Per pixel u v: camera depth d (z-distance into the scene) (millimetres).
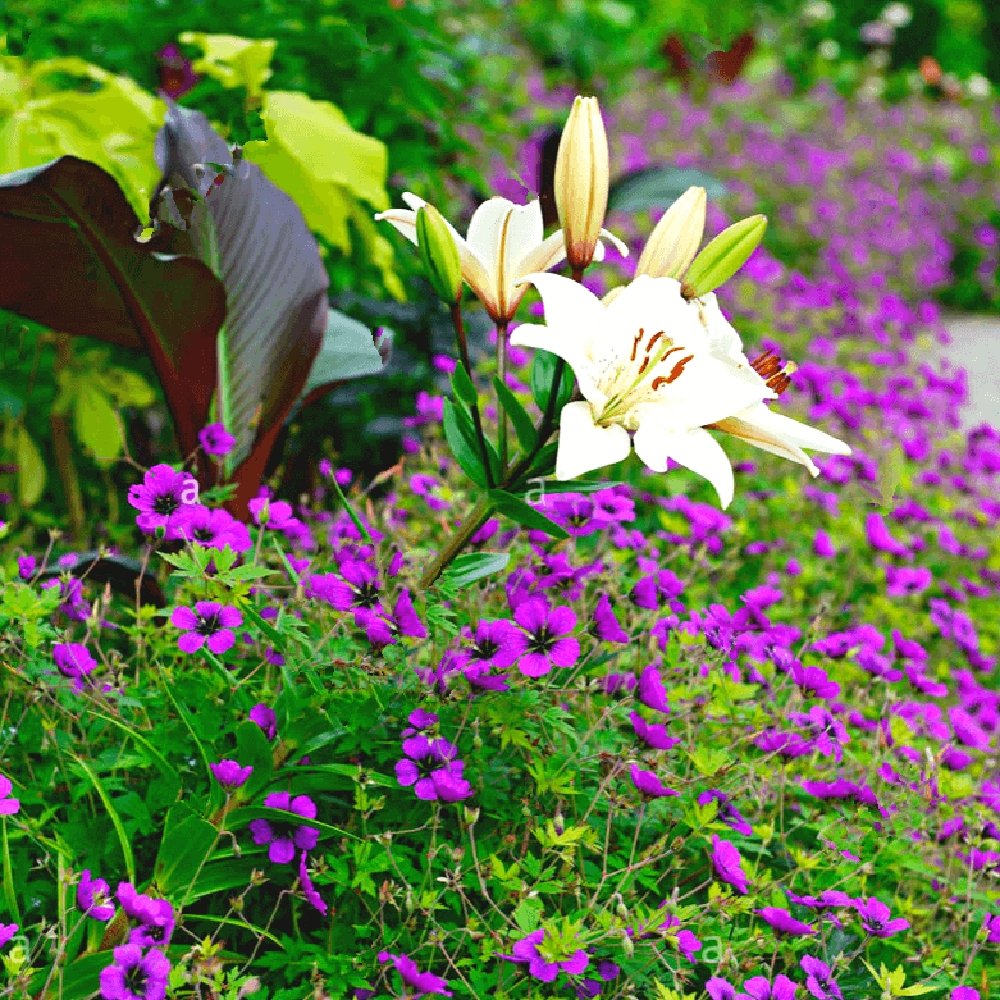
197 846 1994
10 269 2260
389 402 2818
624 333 1951
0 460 2648
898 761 2258
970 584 2824
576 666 2141
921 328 5137
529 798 2107
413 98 2982
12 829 2041
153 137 2447
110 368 2590
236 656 2168
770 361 2021
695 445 1942
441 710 2098
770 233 6000
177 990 1979
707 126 7105
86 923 2002
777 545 2713
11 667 2064
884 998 2018
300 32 2834
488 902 2066
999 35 10430
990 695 2506
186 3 2863
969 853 2209
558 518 2246
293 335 2363
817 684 2158
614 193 2914
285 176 2506
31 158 2402
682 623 2221
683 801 2117
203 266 2248
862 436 3391
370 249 2633
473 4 4770
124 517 2670
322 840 2076
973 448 3443
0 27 2580
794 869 2162
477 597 2221
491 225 1996
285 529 2371
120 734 2125
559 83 7156
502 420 2043
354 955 2035
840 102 8430
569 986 2023
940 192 7117
